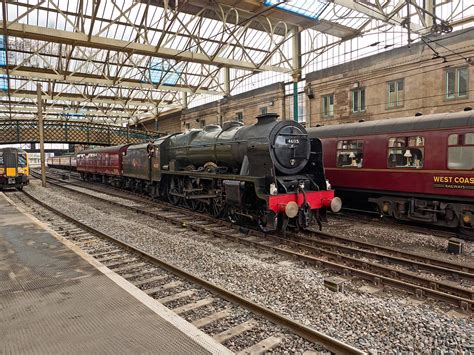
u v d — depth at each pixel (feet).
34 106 138.72
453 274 20.48
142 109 149.38
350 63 71.36
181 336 12.01
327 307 15.89
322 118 78.89
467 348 12.64
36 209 48.47
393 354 12.36
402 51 62.08
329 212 42.80
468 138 29.27
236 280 19.61
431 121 32.12
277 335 13.46
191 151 42.39
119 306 14.43
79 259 21.33
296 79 86.22
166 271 21.04
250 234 30.81
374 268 21.61
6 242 26.00
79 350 11.16
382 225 35.32
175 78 117.29
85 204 51.29
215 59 74.28
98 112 145.48
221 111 113.29
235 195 31.50
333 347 12.30
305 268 21.95
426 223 36.42
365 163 37.73
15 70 78.28
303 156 31.53
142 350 11.16
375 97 67.36
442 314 15.52
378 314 14.97
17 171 75.31
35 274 18.54
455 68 55.42
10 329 12.60
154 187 53.47
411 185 33.58
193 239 29.73
